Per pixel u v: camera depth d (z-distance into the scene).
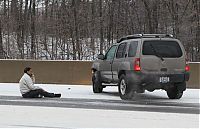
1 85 28.84
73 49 56.06
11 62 30.80
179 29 52.19
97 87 23.92
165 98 21.25
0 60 30.98
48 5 62.06
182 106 17.86
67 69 29.59
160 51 19.61
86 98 20.94
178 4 54.34
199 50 50.22
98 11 59.97
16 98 20.80
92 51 55.84
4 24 60.94
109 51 23.12
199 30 50.91
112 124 12.99
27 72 21.30
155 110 16.41
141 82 19.30
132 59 19.70
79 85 28.98
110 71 22.27
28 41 59.69
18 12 62.34
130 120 13.80
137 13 57.69
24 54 57.88
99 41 58.91
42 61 30.17
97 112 15.69
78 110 16.23
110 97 21.56
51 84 29.64
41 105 17.81
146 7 54.75
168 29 54.53
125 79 20.02
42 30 60.56
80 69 29.36
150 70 19.39
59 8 60.47
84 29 58.62
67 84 29.52
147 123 13.23
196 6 53.28
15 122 13.30
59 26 59.22
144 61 19.36
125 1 58.75
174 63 19.67
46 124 12.95
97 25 59.03
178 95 20.56
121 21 58.75
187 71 19.98
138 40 19.77
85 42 57.12
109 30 59.09
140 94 23.28
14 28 60.94
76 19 58.53
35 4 63.22
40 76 30.14
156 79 19.33
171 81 19.52
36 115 14.85
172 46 19.88
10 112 15.59
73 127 12.45
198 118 14.35
